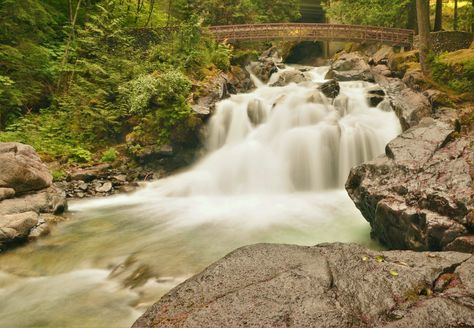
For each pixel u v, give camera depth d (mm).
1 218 6238
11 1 11688
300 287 2777
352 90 14094
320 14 35875
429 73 13289
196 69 13930
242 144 11641
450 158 5426
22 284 4953
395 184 5535
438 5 20359
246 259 3285
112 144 12156
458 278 2836
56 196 7902
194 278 3104
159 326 2547
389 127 11539
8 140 10391
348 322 2418
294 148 10711
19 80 12547
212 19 21859
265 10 26359
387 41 18562
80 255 5844
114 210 8500
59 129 12070
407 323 2363
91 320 4027
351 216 7781
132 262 5527
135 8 20312
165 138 11273
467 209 4438
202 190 10141
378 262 3127
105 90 12922
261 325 2408
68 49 14453
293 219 7676
